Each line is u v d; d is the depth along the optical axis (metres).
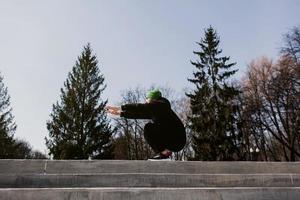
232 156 32.78
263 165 6.83
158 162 6.25
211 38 38.06
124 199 4.46
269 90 36.09
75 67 36.22
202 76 36.69
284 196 4.88
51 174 5.45
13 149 35.06
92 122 33.62
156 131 5.88
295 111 34.38
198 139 33.56
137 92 44.66
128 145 44.16
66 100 34.41
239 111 36.53
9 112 35.19
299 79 32.94
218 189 4.74
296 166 6.96
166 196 4.58
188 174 5.77
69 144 32.06
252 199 4.78
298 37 33.16
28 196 4.30
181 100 45.16
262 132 40.12
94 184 5.51
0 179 5.27
